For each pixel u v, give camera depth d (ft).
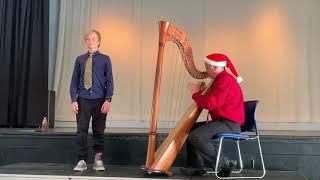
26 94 19.04
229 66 11.51
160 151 11.01
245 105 11.60
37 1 19.38
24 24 19.26
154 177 10.93
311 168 13.50
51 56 19.85
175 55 18.03
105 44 19.71
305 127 18.49
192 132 11.01
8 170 12.03
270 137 13.65
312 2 18.84
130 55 19.62
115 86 19.56
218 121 11.05
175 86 17.99
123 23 19.74
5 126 18.90
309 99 18.65
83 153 11.99
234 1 19.13
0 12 19.02
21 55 19.19
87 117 11.86
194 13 19.31
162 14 19.52
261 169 13.52
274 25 18.94
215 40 19.15
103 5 19.81
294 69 18.79
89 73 11.84
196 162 11.70
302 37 18.83
